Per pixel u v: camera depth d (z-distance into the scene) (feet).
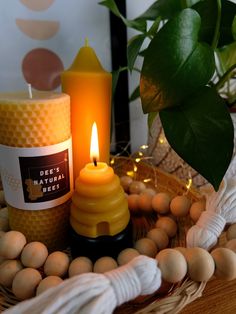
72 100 0.87
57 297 0.51
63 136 0.77
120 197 0.78
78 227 0.77
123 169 1.41
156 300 0.65
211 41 1.01
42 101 0.71
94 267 0.72
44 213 0.81
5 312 0.51
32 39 1.24
